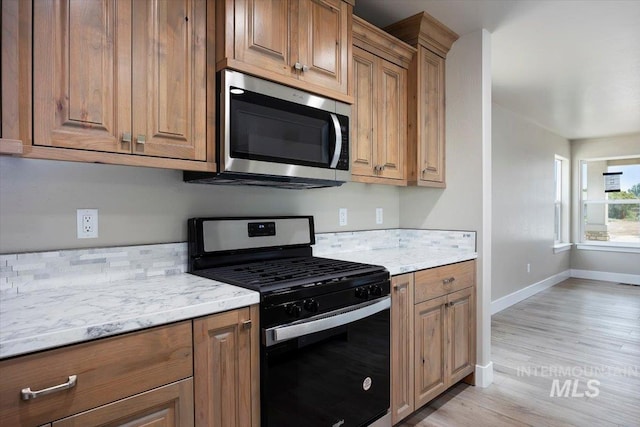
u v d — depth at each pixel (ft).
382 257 7.45
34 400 2.87
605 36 8.56
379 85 7.53
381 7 7.48
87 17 3.88
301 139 5.65
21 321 3.19
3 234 4.20
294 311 4.54
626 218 20.18
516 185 15.51
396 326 6.23
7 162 4.23
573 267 21.36
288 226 6.77
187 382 3.72
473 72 8.46
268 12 5.24
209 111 4.84
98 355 3.17
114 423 3.27
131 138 4.17
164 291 4.33
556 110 14.73
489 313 8.53
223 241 5.84
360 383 5.52
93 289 4.45
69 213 4.64
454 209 8.77
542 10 7.51
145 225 5.28
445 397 7.79
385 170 7.65
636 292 17.53
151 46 4.34
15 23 3.45
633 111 14.78
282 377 4.49
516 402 7.57
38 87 3.58
